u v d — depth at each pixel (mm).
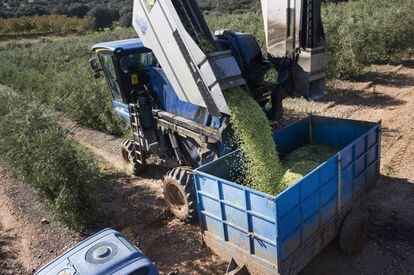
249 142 5621
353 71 13922
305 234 4945
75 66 17453
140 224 7203
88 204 7258
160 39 5934
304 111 11734
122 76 7758
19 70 21156
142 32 6262
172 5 5457
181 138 7457
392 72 14844
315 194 4965
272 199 4391
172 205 7086
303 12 6129
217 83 5246
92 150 11016
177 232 6797
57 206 7031
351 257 5758
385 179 7637
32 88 17109
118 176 9219
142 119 7828
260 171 5652
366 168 6129
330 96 12781
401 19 16156
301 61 6340
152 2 5797
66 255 4781
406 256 5703
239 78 5582
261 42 13453
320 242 5277
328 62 13953
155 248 6488
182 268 5934
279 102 6891
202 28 5797
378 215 6633
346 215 5711
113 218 7523
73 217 7090
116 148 10992
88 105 12641
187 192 6543
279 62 6621
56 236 7105
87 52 21234
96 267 4426
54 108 14625
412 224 6344
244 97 5820
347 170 5566
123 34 23172
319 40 6309
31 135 8172
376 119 10633
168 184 6895
